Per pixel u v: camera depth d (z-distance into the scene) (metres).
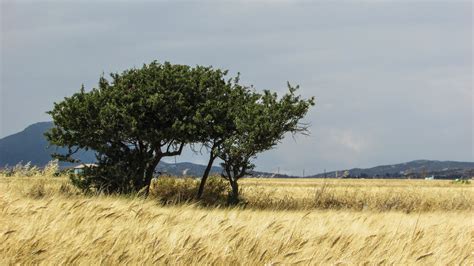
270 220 11.51
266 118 34.66
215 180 37.97
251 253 9.44
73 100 35.53
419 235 11.34
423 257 9.86
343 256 9.68
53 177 34.84
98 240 9.26
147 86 36.06
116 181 33.78
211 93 37.78
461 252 10.41
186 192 35.62
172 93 35.38
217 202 33.75
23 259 8.41
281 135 35.22
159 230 10.12
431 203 35.72
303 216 12.59
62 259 8.58
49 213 10.74
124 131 34.53
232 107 37.34
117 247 9.09
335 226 12.02
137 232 9.81
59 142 34.81
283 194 39.16
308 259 9.38
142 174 35.88
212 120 36.34
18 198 12.50
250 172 36.03
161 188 36.06
